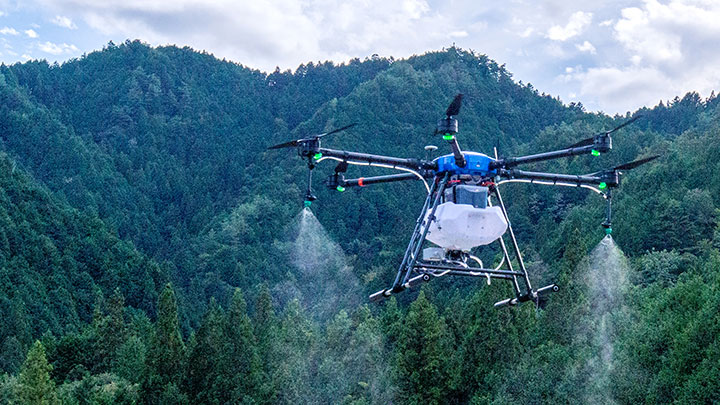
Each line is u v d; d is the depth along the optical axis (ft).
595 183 51.19
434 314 284.41
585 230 422.41
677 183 415.44
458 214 48.06
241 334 273.33
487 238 48.75
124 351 297.74
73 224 574.97
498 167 49.75
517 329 266.98
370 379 283.18
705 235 351.46
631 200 420.36
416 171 50.19
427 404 264.31
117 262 548.31
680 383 197.26
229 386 249.55
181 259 633.20
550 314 260.83
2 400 246.06
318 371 294.66
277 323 346.54
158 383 251.39
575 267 290.15
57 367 308.60
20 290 442.50
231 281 577.43
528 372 234.99
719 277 226.17
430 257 50.31
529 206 588.50
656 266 303.48
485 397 241.96
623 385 211.20
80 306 482.69
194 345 265.34
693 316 216.74
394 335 318.86
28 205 555.69
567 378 220.02
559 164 628.28
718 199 382.22
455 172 49.32
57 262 506.07
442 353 273.33
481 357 262.88
